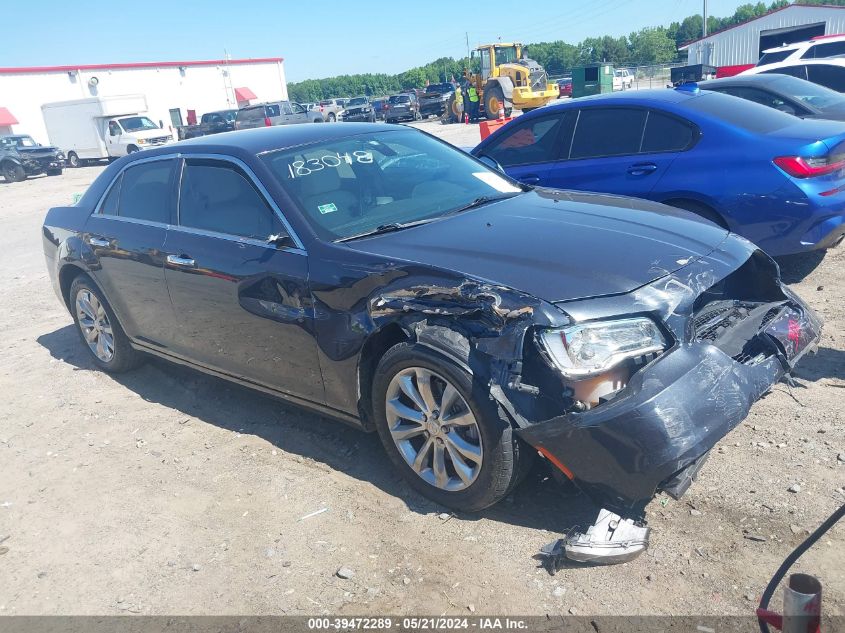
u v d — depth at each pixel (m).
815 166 5.26
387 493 3.54
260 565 3.11
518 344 2.85
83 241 5.15
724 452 3.52
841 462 3.32
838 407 3.80
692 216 3.94
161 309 4.61
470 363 2.98
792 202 5.30
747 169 5.48
